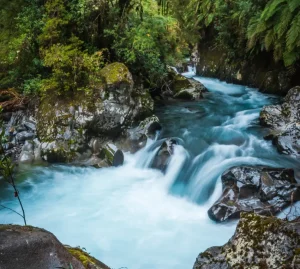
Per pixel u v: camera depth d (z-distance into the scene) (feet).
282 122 24.86
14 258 6.50
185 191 20.43
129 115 24.82
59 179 22.07
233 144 23.53
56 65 24.98
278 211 16.47
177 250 16.25
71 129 23.76
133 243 16.83
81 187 21.43
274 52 28.63
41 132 24.22
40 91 25.99
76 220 18.56
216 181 19.61
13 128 24.88
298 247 7.43
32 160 23.38
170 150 22.59
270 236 7.88
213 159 21.74
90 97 24.21
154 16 29.68
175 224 17.93
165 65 32.32
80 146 23.52
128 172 22.89
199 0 37.42
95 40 28.25
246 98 33.14
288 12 25.05
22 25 27.81
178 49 37.32
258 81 35.47
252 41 30.35
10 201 20.06
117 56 28.84
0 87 27.09
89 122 23.66
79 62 24.88
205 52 42.16
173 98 32.58
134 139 24.47
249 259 7.91
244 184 17.56
